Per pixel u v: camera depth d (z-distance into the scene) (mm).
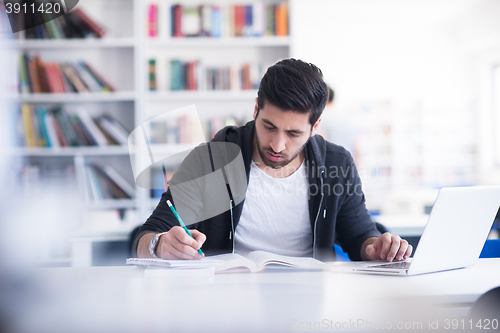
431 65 5582
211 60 3240
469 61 5559
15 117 2816
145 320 634
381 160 5508
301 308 692
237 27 3066
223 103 3209
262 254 1089
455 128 5539
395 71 5602
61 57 3107
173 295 776
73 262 2252
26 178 2730
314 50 5602
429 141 5523
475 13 5098
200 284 868
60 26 2920
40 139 2857
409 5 5008
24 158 2941
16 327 464
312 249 1392
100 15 3117
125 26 3125
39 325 512
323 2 4910
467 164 5480
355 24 5559
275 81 1087
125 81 3152
